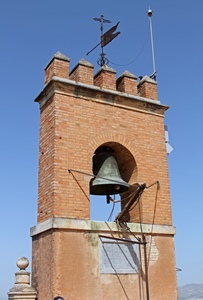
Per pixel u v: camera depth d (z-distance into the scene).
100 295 12.16
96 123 14.06
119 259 12.89
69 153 13.16
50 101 13.95
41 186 13.48
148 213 14.01
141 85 16.19
